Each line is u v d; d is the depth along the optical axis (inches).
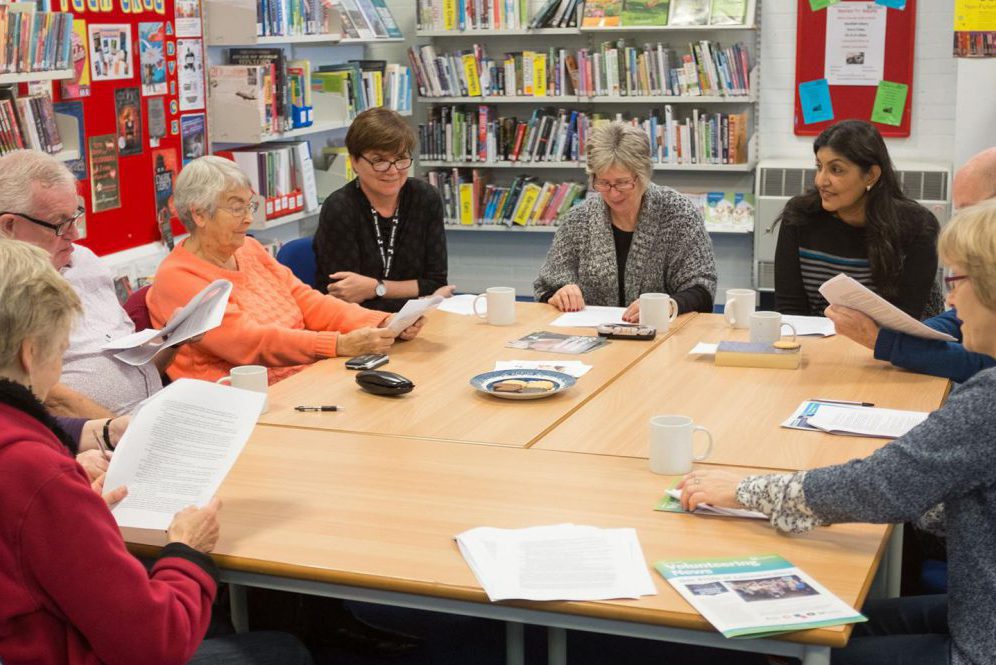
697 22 251.4
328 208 151.2
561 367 113.0
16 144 151.6
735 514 74.6
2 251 59.7
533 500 77.7
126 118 187.5
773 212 253.6
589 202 151.3
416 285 153.2
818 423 92.4
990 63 236.1
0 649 58.1
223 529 73.8
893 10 247.9
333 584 68.2
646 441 90.0
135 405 112.7
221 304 104.4
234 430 75.2
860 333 109.5
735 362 113.0
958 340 112.9
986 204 68.6
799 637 59.0
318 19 236.2
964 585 64.4
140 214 193.8
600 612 62.2
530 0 275.1
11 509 56.8
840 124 130.6
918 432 65.6
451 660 110.7
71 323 62.1
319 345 117.7
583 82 262.1
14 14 142.4
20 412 59.2
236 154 213.8
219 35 209.5
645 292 147.9
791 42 257.6
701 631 61.6
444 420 96.7
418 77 274.8
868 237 130.8
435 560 68.3
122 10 184.2
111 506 67.7
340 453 88.6
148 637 59.1
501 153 273.1
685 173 272.5
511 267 293.3
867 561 67.2
